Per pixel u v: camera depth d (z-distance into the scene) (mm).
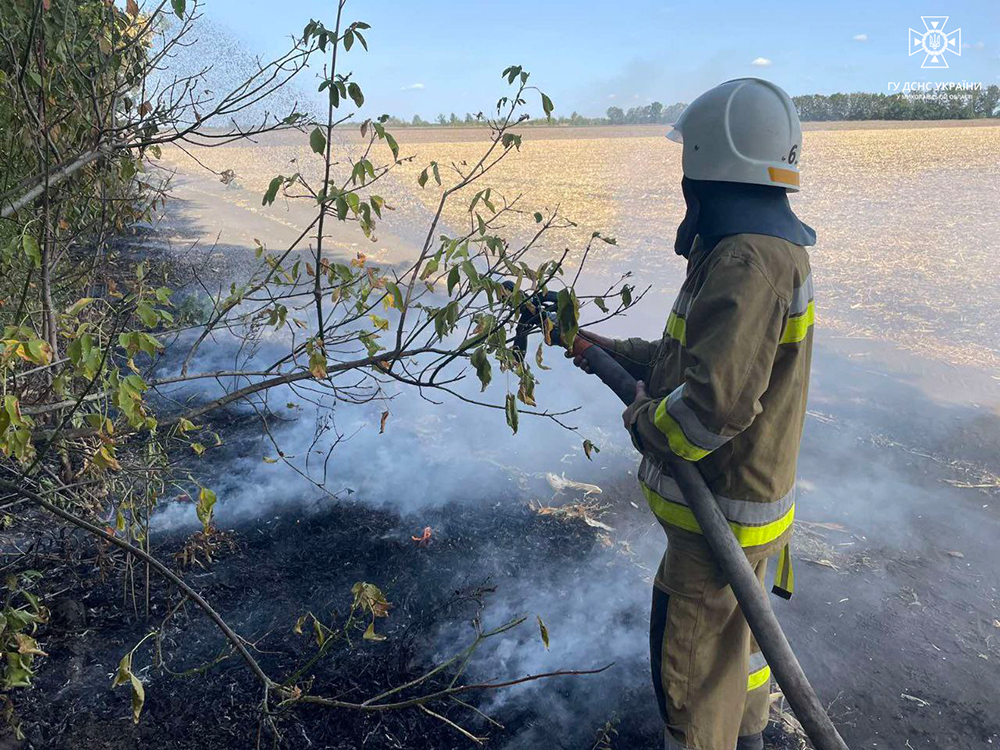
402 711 2213
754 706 2002
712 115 1660
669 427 1624
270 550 2930
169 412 3871
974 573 2984
